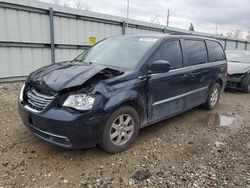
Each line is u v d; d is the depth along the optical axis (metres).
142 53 3.85
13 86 7.30
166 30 13.25
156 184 2.77
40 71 3.63
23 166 3.00
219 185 2.79
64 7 8.47
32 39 7.87
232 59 9.66
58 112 2.89
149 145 3.73
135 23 11.18
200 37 5.34
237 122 5.12
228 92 8.62
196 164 3.24
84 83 2.99
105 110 3.04
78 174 2.89
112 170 3.00
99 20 9.73
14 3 7.14
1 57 7.23
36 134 3.21
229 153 3.61
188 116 5.35
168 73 4.05
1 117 4.62
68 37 8.90
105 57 4.14
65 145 2.95
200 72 4.96
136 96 3.43
